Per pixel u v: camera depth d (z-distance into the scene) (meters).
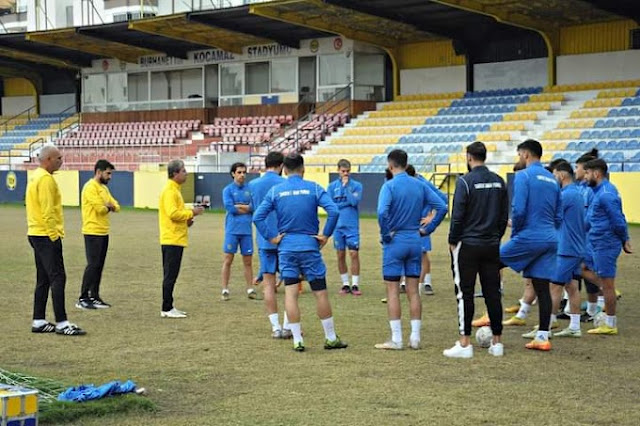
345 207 13.08
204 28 37.72
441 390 7.45
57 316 9.98
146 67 44.81
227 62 42.03
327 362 8.52
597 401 7.10
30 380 7.61
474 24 34.72
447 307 11.85
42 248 9.95
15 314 11.33
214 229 25.11
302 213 9.04
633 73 32.09
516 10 31.03
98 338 9.77
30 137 47.94
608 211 9.72
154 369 8.25
